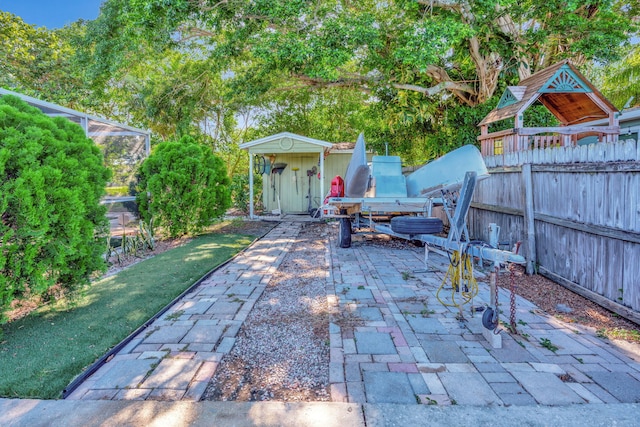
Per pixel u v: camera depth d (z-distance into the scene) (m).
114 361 2.56
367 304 3.73
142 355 2.65
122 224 6.46
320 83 11.21
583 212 3.82
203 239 7.68
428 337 2.94
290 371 2.48
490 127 9.39
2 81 11.77
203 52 13.00
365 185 6.14
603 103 6.05
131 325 3.18
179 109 12.99
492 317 2.71
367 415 1.93
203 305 3.73
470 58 9.95
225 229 9.45
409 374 2.37
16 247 2.89
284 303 3.83
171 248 6.83
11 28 12.17
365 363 2.52
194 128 14.59
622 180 3.27
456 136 10.14
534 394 2.12
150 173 7.45
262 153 12.31
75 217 3.35
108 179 4.17
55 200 3.22
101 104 14.31
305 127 17.19
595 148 3.65
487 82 9.90
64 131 3.65
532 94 6.04
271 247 7.07
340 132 17.84
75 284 3.67
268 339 2.97
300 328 3.18
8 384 2.23
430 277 4.75
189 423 1.88
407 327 3.14
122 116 15.80
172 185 7.27
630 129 8.70
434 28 7.50
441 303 3.71
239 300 3.89
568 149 4.09
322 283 4.55
